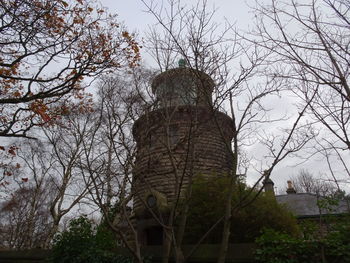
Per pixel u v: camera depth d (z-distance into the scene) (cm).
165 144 967
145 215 1598
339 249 786
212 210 1210
